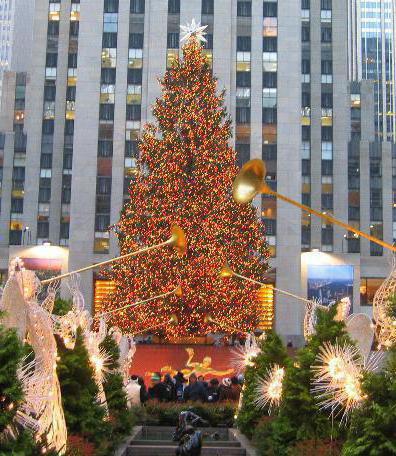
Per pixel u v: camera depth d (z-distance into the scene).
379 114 168.12
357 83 98.62
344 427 13.40
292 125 63.75
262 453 15.89
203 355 39.34
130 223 42.44
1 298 9.17
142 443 20.61
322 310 14.48
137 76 64.56
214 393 27.61
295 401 13.99
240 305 41.69
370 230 86.69
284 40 65.25
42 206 79.94
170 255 40.16
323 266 63.56
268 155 63.41
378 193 87.94
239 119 63.91
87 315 15.95
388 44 173.88
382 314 10.80
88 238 61.78
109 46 64.88
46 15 81.06
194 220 41.09
